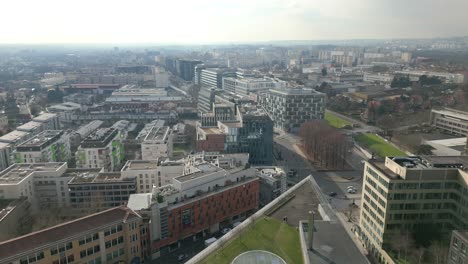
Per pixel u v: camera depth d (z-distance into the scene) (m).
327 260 101.75
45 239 125.25
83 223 136.38
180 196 162.62
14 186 184.38
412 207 139.50
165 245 157.50
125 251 144.88
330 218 136.25
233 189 182.00
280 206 153.75
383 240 141.62
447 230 141.62
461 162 146.38
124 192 196.88
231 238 131.88
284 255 120.88
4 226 162.25
